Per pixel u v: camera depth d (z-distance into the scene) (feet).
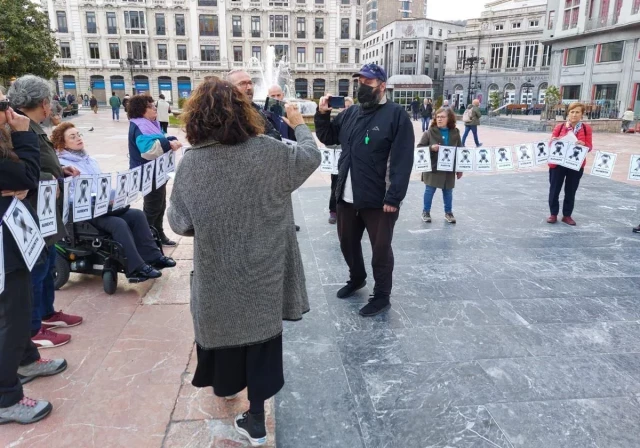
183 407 7.88
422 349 9.97
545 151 19.17
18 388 7.51
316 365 9.35
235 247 6.05
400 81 177.68
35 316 9.40
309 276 14.17
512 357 9.64
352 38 176.86
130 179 12.62
